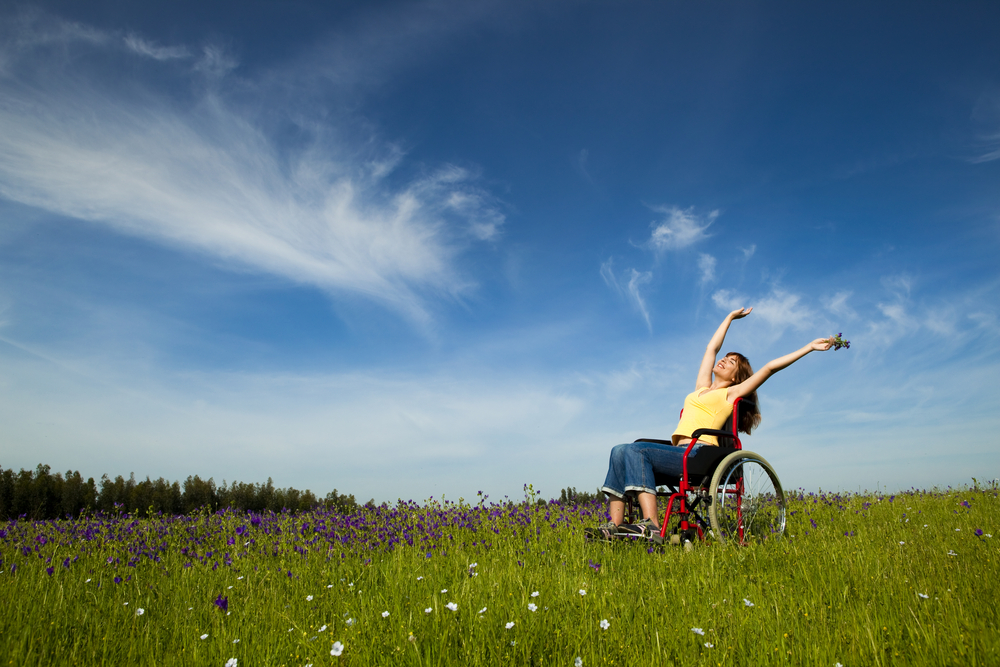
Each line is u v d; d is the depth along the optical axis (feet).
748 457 16.60
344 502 28.32
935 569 11.34
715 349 19.92
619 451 17.02
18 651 8.52
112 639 9.39
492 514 22.67
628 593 10.45
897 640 7.71
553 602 9.56
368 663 7.70
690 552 13.96
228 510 26.45
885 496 27.43
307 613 10.39
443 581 12.02
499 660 7.41
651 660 7.46
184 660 8.53
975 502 22.88
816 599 9.56
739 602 9.69
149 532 21.44
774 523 17.26
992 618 8.29
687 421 17.87
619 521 16.89
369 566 14.34
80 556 17.63
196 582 13.82
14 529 22.27
